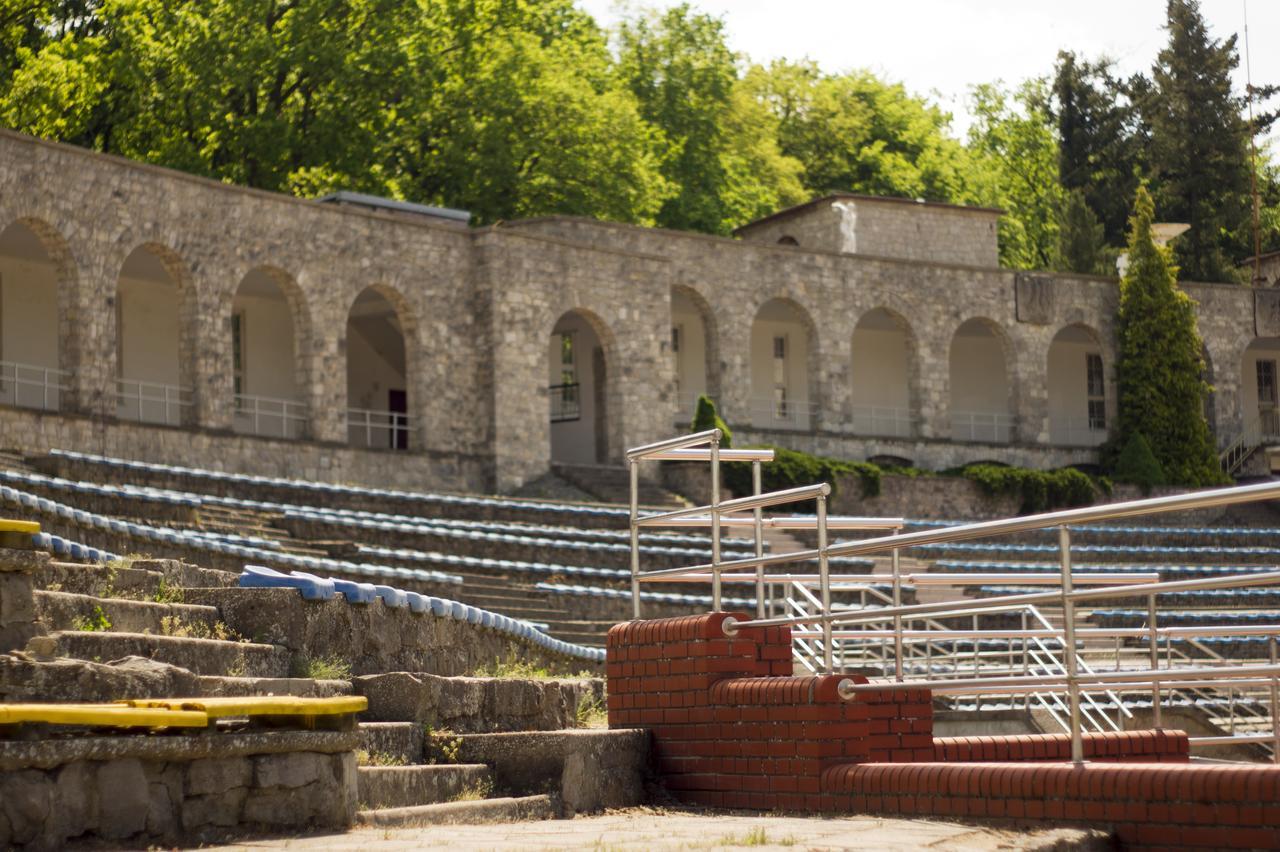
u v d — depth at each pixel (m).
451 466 43.59
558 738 12.11
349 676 14.23
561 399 52.12
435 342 44.09
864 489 48.91
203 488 31.19
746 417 51.25
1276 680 13.13
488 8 59.16
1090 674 10.28
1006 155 92.94
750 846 8.88
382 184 56.38
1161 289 58.59
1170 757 12.59
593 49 67.81
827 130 85.62
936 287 56.09
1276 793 9.07
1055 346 63.97
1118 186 86.38
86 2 57.56
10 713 8.25
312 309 41.59
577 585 30.75
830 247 58.06
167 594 14.25
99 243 37.06
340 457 40.88
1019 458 56.97
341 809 10.08
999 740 12.16
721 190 69.88
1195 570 39.31
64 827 8.52
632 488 13.82
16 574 10.30
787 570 35.91
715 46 72.12
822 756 11.48
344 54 54.41
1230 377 62.16
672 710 12.72
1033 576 15.03
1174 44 85.31
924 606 11.23
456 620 17.94
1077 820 9.91
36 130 50.84
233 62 53.41
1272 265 72.25
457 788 11.74
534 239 45.69
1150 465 56.09
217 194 39.72
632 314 47.81
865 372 60.19
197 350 39.00
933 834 9.52
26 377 42.75
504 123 56.94
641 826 10.43
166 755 9.02
